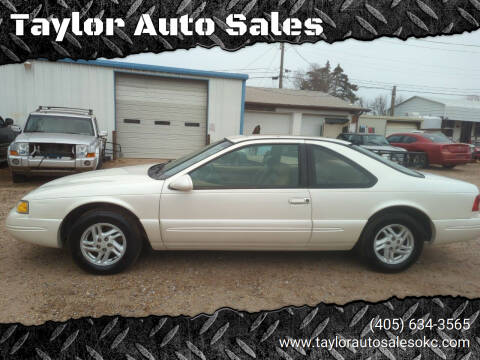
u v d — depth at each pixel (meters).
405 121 25.75
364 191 3.43
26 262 3.56
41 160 6.93
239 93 14.45
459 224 3.54
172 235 3.31
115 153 13.06
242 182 3.40
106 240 3.29
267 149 3.50
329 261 3.87
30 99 12.25
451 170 13.52
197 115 14.32
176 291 3.07
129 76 13.36
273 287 3.21
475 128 29.14
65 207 3.23
